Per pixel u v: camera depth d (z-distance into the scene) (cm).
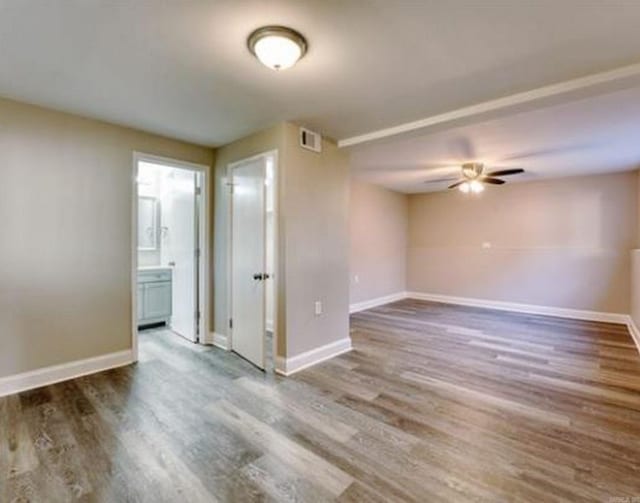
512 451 202
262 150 341
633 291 487
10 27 182
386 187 679
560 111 294
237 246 370
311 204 344
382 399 268
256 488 172
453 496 167
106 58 213
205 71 228
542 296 596
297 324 330
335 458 196
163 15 173
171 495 167
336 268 375
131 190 338
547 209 592
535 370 330
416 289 748
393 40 194
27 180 281
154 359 355
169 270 484
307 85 248
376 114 300
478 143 385
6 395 270
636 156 436
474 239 670
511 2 164
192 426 228
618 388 290
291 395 274
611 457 196
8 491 167
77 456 195
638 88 248
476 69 226
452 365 342
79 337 309
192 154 387
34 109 283
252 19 177
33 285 285
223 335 396
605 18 176
